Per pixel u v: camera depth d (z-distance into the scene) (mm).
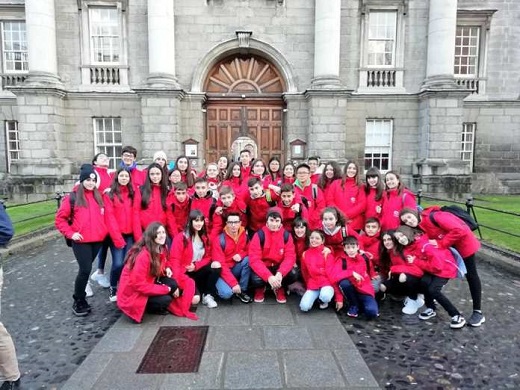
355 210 6359
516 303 5570
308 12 17141
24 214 12312
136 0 17141
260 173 6879
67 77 17391
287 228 5820
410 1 17359
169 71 16547
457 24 18328
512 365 3910
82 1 17016
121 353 4062
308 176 6676
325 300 5117
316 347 4207
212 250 5504
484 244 8430
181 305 5066
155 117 16281
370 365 3881
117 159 17766
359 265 5086
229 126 17906
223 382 3535
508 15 18344
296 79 17234
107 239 5621
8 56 18359
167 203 5973
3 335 3357
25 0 16359
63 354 4117
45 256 8219
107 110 17438
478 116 18703
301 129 17297
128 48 17391
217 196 6281
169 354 4047
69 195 5129
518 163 18891
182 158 7273
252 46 17125
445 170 16594
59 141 16844
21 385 3531
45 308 5398
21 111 16234
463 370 3809
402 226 5070
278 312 5195
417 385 3547
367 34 17641
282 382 3537
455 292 6059
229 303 5512
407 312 5191
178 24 17109
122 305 4801
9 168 18641
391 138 17938
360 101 17703
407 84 17766
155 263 4809
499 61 18562
